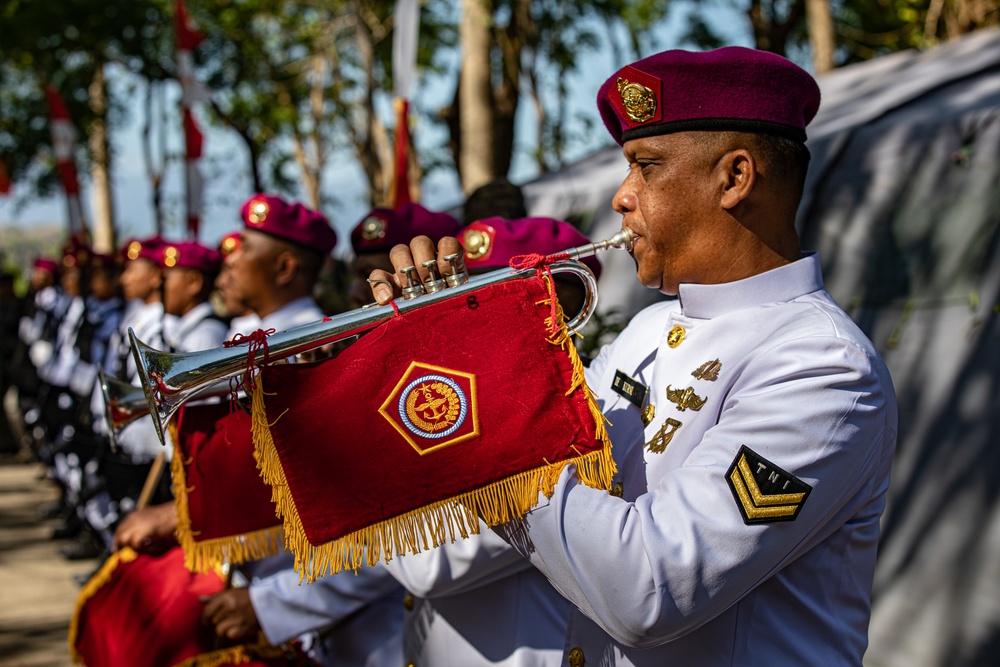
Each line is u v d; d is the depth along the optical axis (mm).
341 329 1565
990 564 3031
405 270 1594
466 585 1823
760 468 1351
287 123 16266
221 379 1571
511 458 1459
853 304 3754
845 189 3932
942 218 3602
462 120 8000
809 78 1521
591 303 1618
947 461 3258
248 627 2316
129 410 2490
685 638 1469
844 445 1360
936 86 4301
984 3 8797
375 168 13227
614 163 6137
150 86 15250
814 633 1446
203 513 2219
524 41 10305
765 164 1502
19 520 7285
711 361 1521
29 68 16781
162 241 5273
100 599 2621
